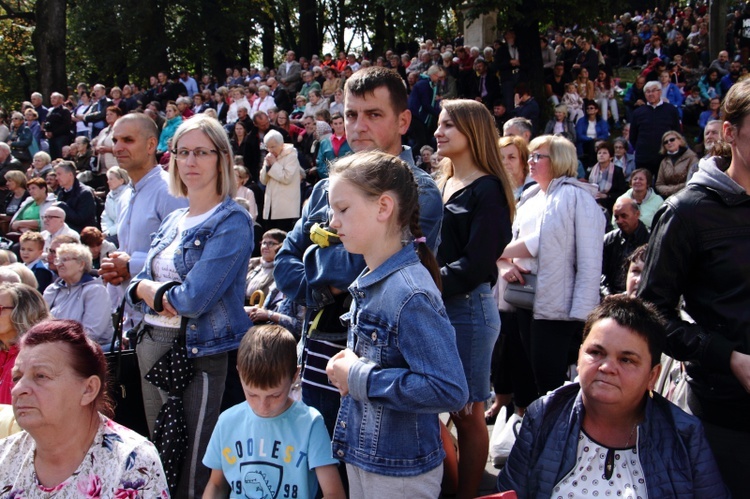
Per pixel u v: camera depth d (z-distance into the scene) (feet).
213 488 8.20
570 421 7.13
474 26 53.88
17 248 24.81
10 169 36.76
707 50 56.70
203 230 9.01
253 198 28.78
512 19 43.42
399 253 6.34
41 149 50.83
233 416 8.12
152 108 46.80
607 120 45.73
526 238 11.79
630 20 73.20
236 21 81.00
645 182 22.77
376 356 6.26
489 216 8.79
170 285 8.86
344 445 6.67
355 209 6.17
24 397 5.75
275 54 104.12
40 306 10.84
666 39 65.46
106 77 86.53
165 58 80.64
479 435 9.26
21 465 6.12
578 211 11.41
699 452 6.73
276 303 14.93
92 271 15.58
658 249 7.20
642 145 33.42
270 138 30.89
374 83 8.07
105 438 6.08
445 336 6.09
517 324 12.88
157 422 8.89
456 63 44.34
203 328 8.98
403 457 6.39
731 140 6.91
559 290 11.35
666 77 45.68
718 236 6.88
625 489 6.81
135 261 10.17
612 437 7.06
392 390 5.96
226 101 55.01
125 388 10.26
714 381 7.06
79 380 5.92
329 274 7.64
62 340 5.94
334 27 91.40
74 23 78.59
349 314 6.83
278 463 7.78
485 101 43.73
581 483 6.98
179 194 9.89
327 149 34.53
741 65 47.32
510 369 13.10
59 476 5.98
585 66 47.32
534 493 7.16
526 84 37.81
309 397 8.21
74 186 27.73
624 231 14.74
